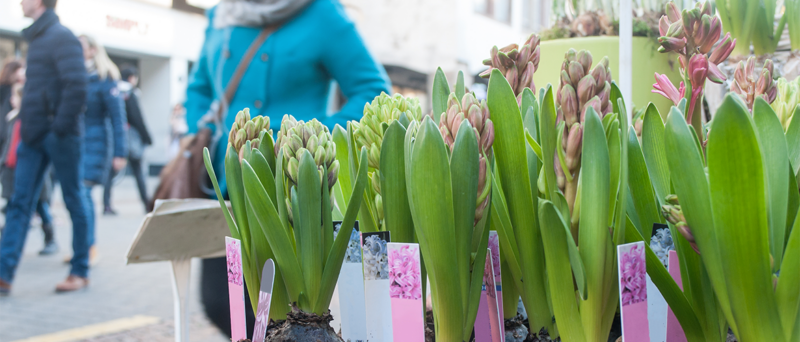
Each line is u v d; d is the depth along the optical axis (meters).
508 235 0.51
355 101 1.51
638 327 0.43
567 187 0.44
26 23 10.51
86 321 3.11
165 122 12.97
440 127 0.46
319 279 0.50
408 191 0.44
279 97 1.54
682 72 0.52
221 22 1.61
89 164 4.71
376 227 0.57
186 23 13.07
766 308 0.37
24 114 3.49
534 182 0.50
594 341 0.43
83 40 4.85
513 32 5.26
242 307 0.56
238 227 0.56
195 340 2.65
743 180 0.34
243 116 0.54
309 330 0.50
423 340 0.47
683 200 0.39
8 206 3.62
